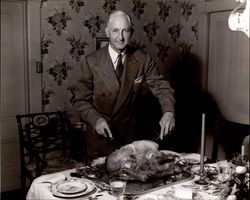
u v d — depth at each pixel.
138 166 1.64
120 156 1.66
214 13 3.88
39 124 3.02
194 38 4.09
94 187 1.62
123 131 2.62
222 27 3.82
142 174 1.63
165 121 2.27
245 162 1.43
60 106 3.45
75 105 3.53
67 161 2.91
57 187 1.62
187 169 1.88
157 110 3.87
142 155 1.67
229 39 3.77
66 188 1.60
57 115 3.16
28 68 3.24
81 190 1.58
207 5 3.87
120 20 2.33
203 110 4.11
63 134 3.09
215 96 4.00
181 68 4.20
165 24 4.04
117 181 1.47
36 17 3.20
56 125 3.04
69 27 3.39
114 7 3.64
